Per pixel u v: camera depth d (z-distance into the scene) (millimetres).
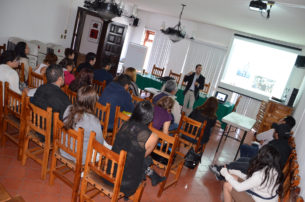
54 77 2393
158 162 2566
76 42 7477
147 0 6105
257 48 7605
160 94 3508
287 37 6098
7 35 5504
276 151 2094
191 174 3400
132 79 3898
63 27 6766
